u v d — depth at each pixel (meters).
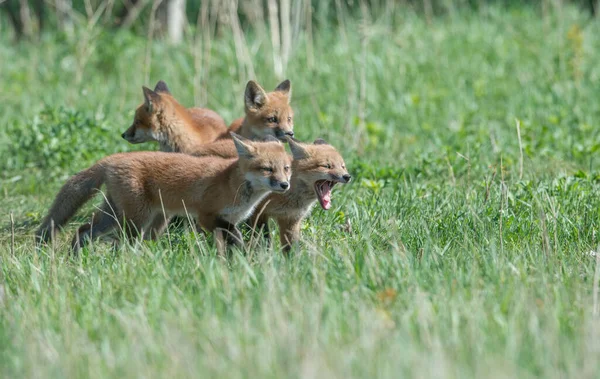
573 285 8.84
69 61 24.77
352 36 25.97
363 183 14.44
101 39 25.23
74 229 13.25
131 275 9.44
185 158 11.97
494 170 13.45
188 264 9.77
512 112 20.48
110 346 7.57
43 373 6.99
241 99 20.19
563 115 19.67
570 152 16.95
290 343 7.14
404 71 23.55
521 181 13.51
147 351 7.33
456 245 10.84
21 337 7.82
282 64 21.80
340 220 12.37
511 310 8.05
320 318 7.74
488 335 7.49
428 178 15.38
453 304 8.07
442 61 24.84
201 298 8.54
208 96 20.98
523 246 10.66
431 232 11.29
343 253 9.86
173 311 8.18
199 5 31.61
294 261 9.88
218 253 10.92
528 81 22.94
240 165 11.42
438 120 20.42
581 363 6.87
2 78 24.48
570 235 11.23
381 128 18.97
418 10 31.89
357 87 21.52
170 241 11.54
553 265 9.54
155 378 6.86
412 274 9.00
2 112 20.91
